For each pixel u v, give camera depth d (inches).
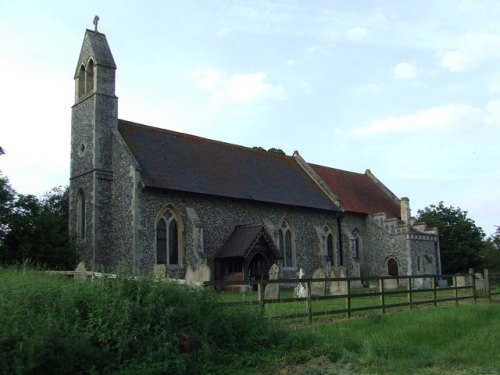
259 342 477.4
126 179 1141.1
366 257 1721.2
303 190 1566.2
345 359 450.9
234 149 1530.5
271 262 1258.6
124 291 439.5
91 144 1187.9
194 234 1168.2
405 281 1581.0
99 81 1211.2
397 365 425.4
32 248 1010.7
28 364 339.0
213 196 1246.9
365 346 478.6
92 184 1164.5
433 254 1765.5
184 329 441.7
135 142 1242.0
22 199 1057.5
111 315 408.8
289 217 1450.5
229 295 746.8
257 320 500.7
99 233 1136.8
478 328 572.4
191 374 399.9
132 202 1114.1
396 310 723.4
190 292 488.1
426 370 414.6
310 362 444.8
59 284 468.1
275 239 1368.1
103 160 1178.6
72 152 1256.8
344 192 1753.2
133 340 403.5
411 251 1652.3
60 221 1129.4
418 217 2074.3
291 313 601.3
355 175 1979.6
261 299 548.4
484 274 926.4
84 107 1237.7
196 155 1360.7
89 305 423.8
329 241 1582.2
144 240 1109.1
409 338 511.5
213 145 1470.2
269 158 1636.3
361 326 566.9
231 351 455.2
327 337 507.2
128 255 1104.2
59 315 401.1
